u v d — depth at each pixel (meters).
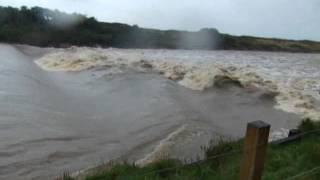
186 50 69.94
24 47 62.25
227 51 72.94
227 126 17.61
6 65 35.94
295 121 18.67
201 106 21.17
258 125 4.71
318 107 21.11
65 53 44.31
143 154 13.50
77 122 18.09
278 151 9.62
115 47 74.69
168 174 8.95
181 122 17.36
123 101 22.31
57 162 12.79
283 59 50.91
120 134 16.22
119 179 8.67
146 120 18.16
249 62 42.94
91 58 37.72
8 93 23.22
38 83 27.83
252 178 4.80
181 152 13.34
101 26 84.69
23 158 13.01
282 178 7.51
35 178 11.45
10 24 77.56
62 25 81.25
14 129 16.12
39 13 84.12
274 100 22.97
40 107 20.56
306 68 38.00
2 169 12.05
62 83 28.66
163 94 23.19
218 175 8.18
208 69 30.28
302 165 8.18
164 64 34.25
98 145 14.70
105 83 27.48
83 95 24.39
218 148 10.52
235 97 23.39
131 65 34.12
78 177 10.32
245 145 4.84
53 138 15.34
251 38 90.38
